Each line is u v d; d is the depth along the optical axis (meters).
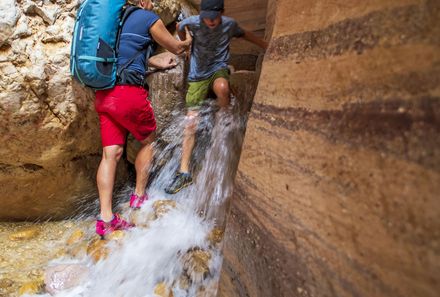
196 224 3.05
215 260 2.60
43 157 3.02
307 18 1.32
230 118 3.49
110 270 2.58
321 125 1.14
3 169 3.00
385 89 0.91
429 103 0.78
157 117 3.58
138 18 2.73
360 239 0.93
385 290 0.84
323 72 1.17
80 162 3.34
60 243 3.05
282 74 1.43
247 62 4.65
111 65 2.59
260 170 1.49
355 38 1.05
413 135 0.81
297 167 1.23
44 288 2.44
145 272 2.56
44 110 2.83
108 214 2.88
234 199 1.75
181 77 3.61
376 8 0.99
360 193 0.94
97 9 2.50
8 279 2.49
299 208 1.20
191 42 3.24
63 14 2.88
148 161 3.17
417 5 0.86
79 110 3.00
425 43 0.82
